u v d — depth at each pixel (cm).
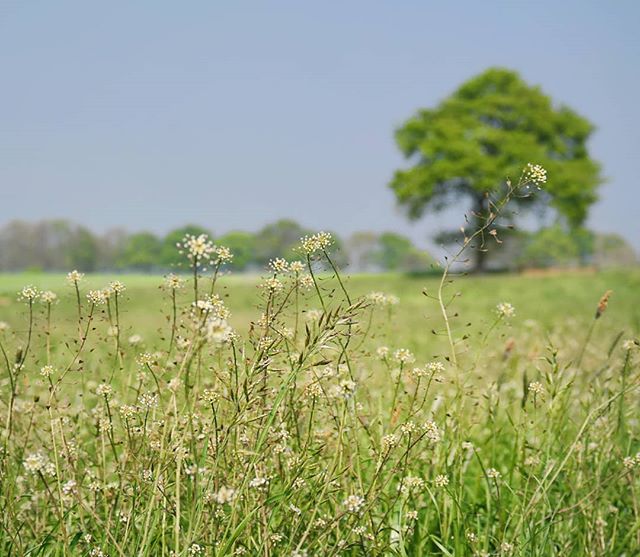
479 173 6444
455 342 434
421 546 401
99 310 421
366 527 381
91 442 501
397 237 8100
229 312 354
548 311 1698
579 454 461
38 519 414
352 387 359
